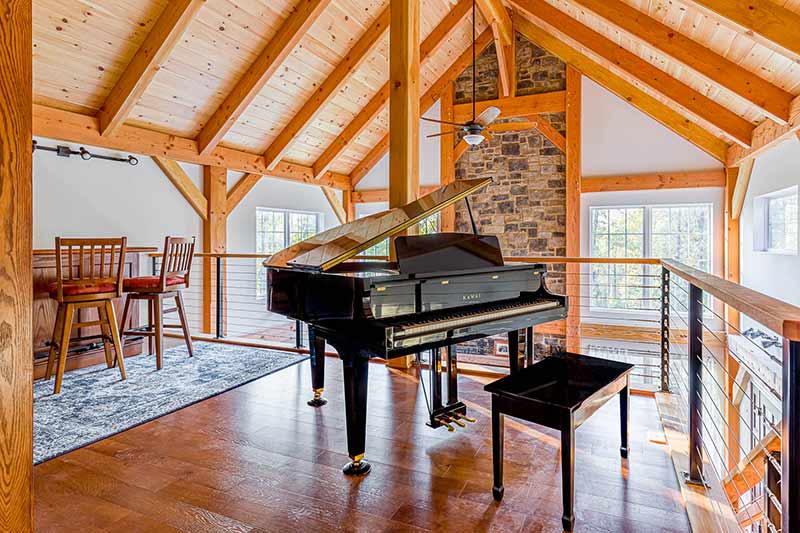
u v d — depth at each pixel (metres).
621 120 6.89
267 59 5.02
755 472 3.03
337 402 3.24
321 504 1.98
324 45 5.58
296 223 8.47
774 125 4.63
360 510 1.93
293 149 7.24
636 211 6.97
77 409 3.10
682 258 6.76
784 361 0.98
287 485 2.14
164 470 2.28
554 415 1.79
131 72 4.31
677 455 2.37
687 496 1.99
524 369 2.25
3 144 1.12
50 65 3.97
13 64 1.13
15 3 1.14
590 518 1.87
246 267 7.29
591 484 2.13
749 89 4.23
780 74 3.96
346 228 3.20
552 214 7.43
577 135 7.13
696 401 2.12
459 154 7.98
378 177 8.89
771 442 3.00
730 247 6.30
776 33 3.30
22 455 1.18
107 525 1.83
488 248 2.83
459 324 2.29
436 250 2.59
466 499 2.01
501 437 1.99
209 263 6.43
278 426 2.82
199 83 5.00
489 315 2.43
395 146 3.60
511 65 7.50
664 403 3.06
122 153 5.45
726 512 1.85
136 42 4.17
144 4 3.92
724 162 6.35
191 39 4.48
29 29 1.16
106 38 4.02
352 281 2.16
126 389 3.52
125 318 4.34
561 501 1.99
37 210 4.64
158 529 1.81
